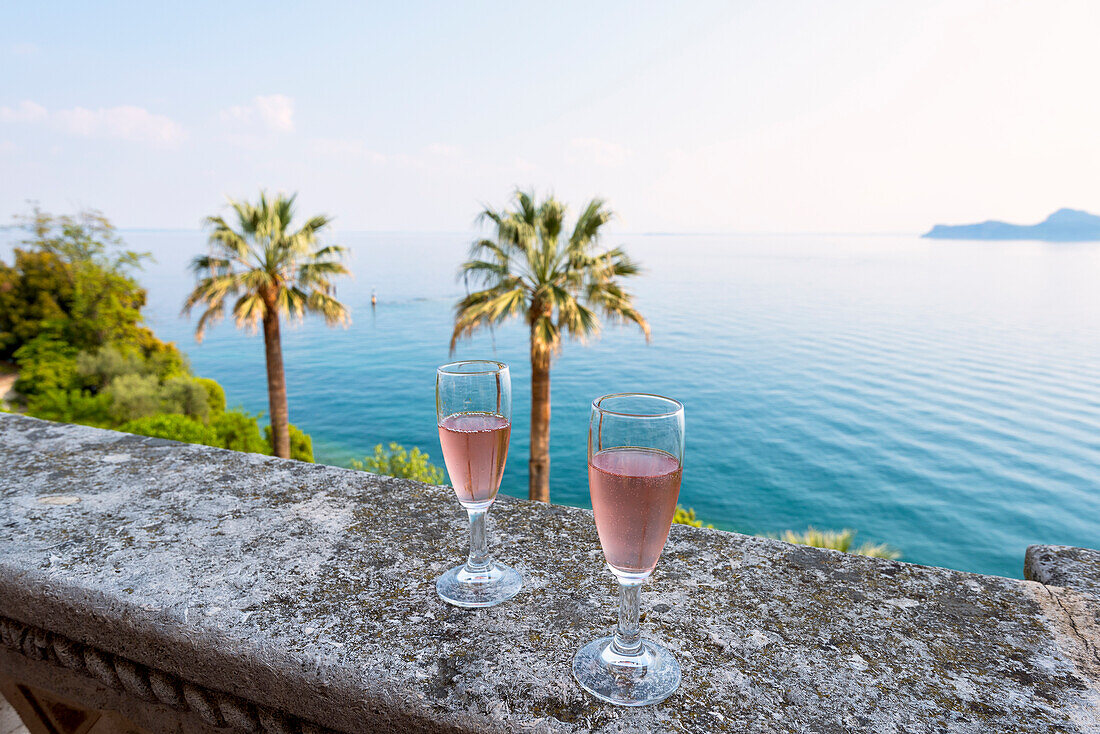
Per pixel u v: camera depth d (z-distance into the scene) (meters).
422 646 0.78
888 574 0.99
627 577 0.72
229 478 1.35
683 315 98.31
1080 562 1.04
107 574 0.95
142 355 31.45
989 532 30.64
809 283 149.88
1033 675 0.75
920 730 0.65
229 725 0.83
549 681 0.72
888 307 108.38
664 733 0.64
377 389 54.66
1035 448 41.06
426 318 96.62
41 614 0.93
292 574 0.96
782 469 37.53
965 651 0.79
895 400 52.25
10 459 1.46
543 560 1.01
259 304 14.90
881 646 0.80
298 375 60.12
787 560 1.03
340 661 0.75
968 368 63.88
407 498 1.26
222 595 0.89
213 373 61.69
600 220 12.16
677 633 0.82
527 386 55.28
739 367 63.72
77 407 23.70
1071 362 66.75
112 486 1.31
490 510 1.21
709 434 43.25
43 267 31.11
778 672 0.75
